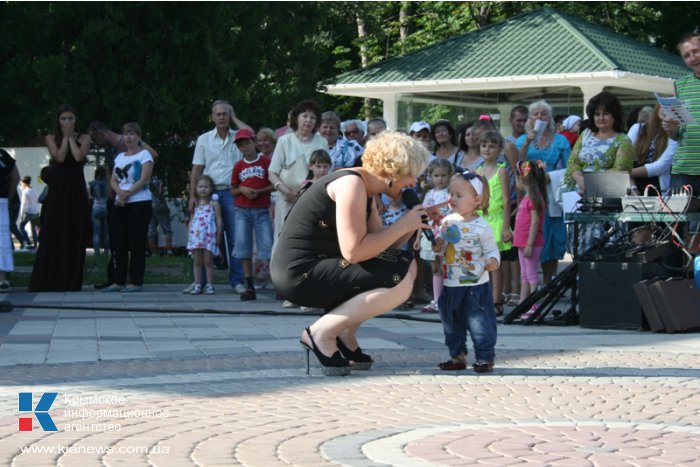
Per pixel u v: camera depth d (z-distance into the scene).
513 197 12.66
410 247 12.46
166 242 24.30
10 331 10.55
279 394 7.04
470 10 35.41
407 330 10.67
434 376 7.81
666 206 10.60
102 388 7.27
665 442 5.58
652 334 10.35
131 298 14.16
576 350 9.20
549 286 11.19
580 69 23.62
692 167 10.93
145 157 14.99
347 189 7.39
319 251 7.66
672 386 7.41
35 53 19.42
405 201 7.79
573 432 5.83
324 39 27.69
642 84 23.91
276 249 7.76
